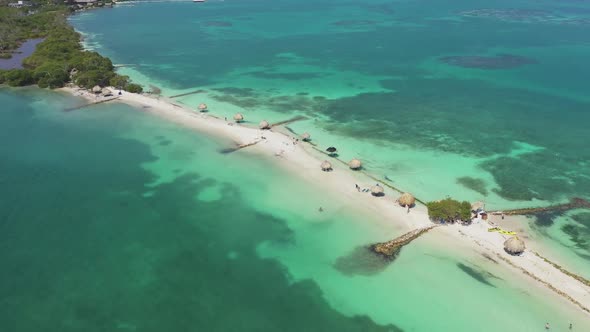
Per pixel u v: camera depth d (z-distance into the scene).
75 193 55.38
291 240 46.94
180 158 64.38
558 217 50.06
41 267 42.56
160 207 52.69
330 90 96.44
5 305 38.03
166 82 101.50
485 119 79.44
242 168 61.38
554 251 44.53
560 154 65.81
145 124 76.19
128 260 43.75
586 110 84.12
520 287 39.84
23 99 88.12
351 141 69.69
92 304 38.38
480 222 48.56
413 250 44.75
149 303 38.53
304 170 60.47
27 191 55.53
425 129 74.69
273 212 51.72
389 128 75.00
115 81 93.75
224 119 78.19
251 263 43.59
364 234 47.41
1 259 43.41
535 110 84.12
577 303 37.88
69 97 89.56
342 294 39.69
